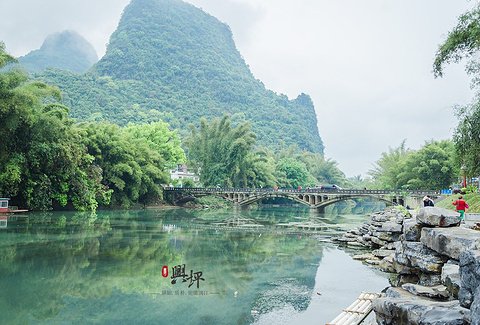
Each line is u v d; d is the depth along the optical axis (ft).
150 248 82.64
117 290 49.21
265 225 149.79
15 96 123.75
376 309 25.13
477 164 72.90
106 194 200.13
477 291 17.71
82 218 148.46
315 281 55.62
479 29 62.44
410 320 21.53
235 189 265.54
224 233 118.73
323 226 147.84
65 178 165.68
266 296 47.57
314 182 440.86
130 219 158.10
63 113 166.20
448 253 28.71
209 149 301.84
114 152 205.98
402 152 299.38
